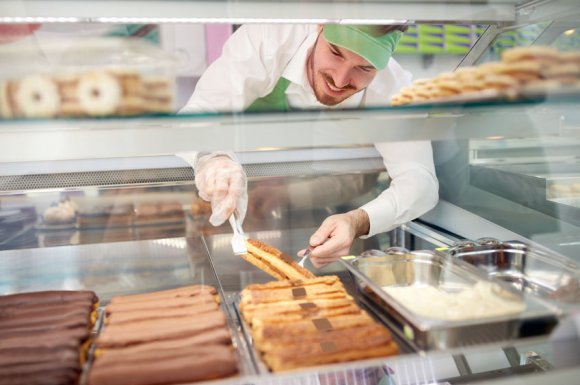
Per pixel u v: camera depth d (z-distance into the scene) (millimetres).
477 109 1229
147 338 1052
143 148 1068
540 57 1170
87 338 1102
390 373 1039
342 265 1496
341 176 1762
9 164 1607
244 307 1201
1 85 991
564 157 1481
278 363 981
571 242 1489
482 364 1131
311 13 1081
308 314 1152
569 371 1089
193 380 938
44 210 1648
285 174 1738
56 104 1016
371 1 1098
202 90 1086
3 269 1491
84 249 1616
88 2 985
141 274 1466
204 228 1724
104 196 1676
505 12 1176
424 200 1757
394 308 1124
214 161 1682
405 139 1204
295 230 1722
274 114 1122
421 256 1412
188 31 1076
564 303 1111
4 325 1121
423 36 1170
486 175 1762
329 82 1164
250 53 1109
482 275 1252
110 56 1035
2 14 955
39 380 921
